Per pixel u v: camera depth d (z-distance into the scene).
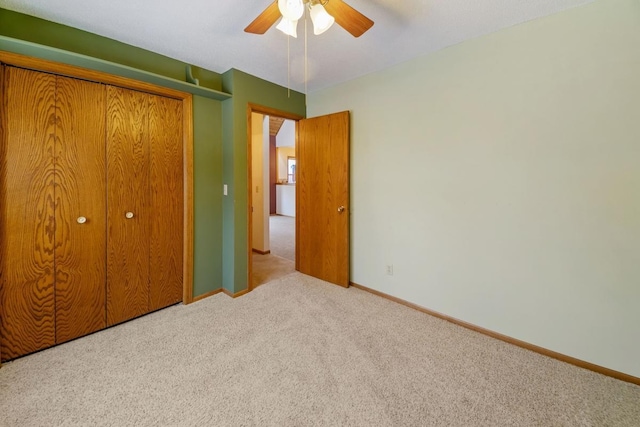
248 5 1.69
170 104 2.42
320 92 3.22
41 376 1.62
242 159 2.74
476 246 2.15
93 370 1.68
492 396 1.50
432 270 2.40
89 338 2.02
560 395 1.52
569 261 1.78
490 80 2.02
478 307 2.16
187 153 2.51
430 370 1.71
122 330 2.13
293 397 1.48
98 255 2.09
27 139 1.76
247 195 2.81
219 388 1.54
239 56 2.37
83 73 1.91
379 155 2.72
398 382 1.60
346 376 1.65
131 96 2.20
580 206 1.73
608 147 1.63
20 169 1.75
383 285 2.77
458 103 2.18
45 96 1.82
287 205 9.28
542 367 1.75
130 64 2.16
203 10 1.74
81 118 1.97
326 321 2.29
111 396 1.48
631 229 1.59
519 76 1.90
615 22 1.58
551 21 1.77
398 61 2.47
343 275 3.02
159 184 2.39
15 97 1.71
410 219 2.52
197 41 2.11
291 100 3.21
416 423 1.33
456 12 1.76
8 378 1.60
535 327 1.92
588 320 1.74
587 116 1.68
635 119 1.56
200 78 2.59
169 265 2.50
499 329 2.07
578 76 1.70
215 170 2.74
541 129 1.84
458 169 2.21
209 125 2.66
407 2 1.66
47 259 1.87
